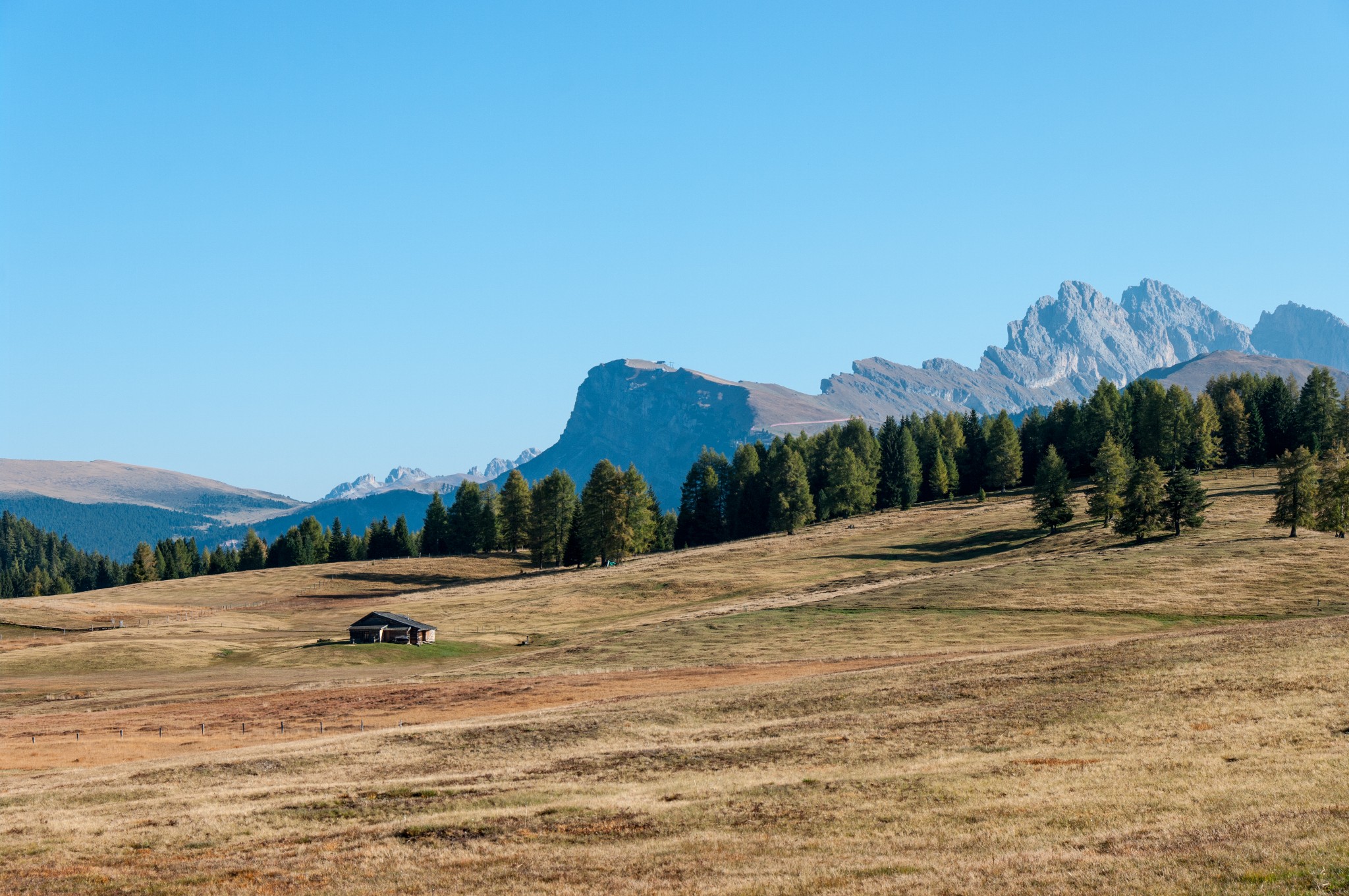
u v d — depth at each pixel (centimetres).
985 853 2088
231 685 7844
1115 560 10156
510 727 4419
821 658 7169
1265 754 2734
